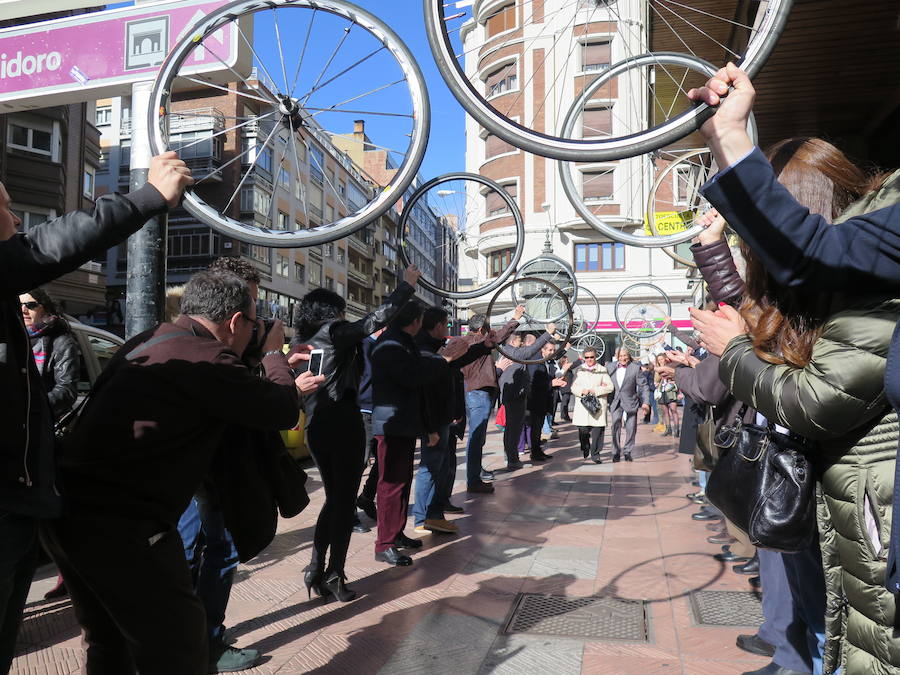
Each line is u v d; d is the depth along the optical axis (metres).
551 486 7.85
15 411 1.62
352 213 2.80
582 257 27.02
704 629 3.36
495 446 12.55
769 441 1.72
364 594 3.99
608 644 3.20
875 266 1.23
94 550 1.84
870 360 1.23
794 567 2.21
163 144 2.79
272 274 38.94
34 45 3.66
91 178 28.45
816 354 1.32
